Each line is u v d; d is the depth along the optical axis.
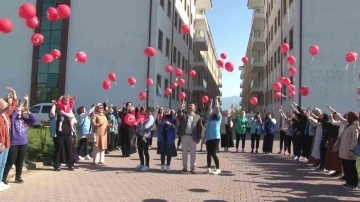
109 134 14.89
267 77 40.25
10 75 28.38
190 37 43.75
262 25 46.34
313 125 12.44
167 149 10.68
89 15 27.30
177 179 9.46
